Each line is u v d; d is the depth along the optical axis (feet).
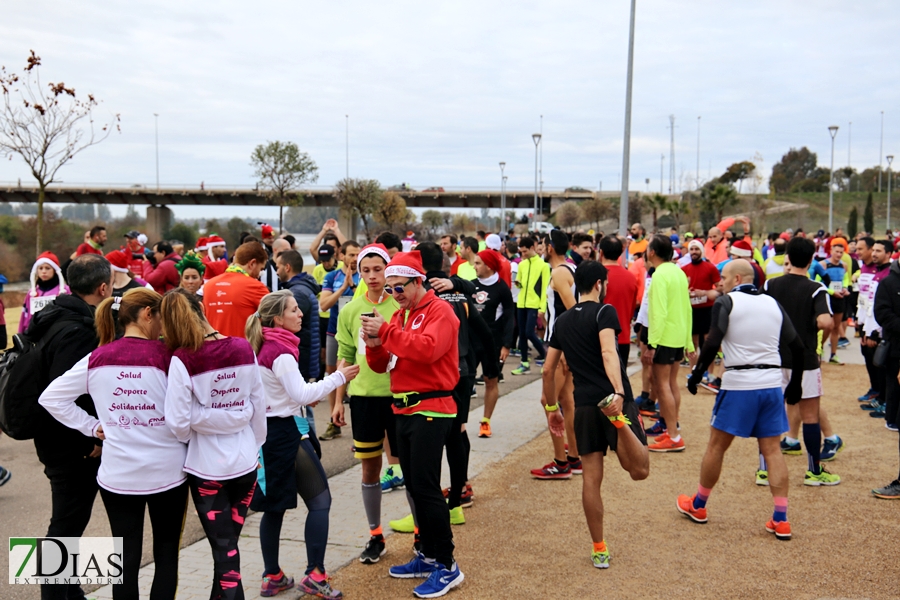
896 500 18.80
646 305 28.19
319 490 14.23
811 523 17.38
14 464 23.41
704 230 172.96
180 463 11.68
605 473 21.68
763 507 18.56
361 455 15.55
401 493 20.35
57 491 12.71
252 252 20.98
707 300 33.88
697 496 17.54
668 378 23.73
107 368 11.33
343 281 27.25
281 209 135.44
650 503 18.99
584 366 15.11
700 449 24.02
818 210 235.61
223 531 11.89
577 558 15.56
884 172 326.85
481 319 18.16
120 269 27.37
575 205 201.67
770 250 51.44
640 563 15.25
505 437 25.93
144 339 11.70
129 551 11.42
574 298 20.70
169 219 173.78
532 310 38.06
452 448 17.24
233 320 20.02
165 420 11.40
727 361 16.81
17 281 101.76
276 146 132.36
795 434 23.22
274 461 13.76
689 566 15.06
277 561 14.10
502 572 14.92
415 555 15.60
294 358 13.92
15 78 58.85
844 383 34.68
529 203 209.05
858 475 21.01
